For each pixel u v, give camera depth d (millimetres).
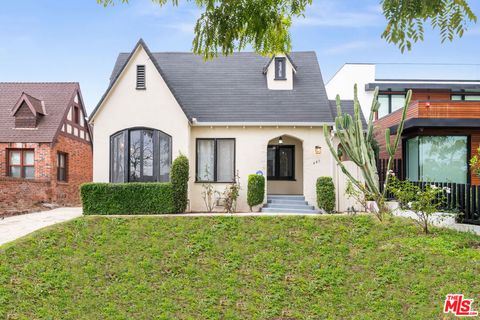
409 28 3922
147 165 15398
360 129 11492
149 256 8719
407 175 16812
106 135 15477
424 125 14609
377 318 6520
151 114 15453
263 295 7348
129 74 15586
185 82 17734
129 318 6637
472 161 10516
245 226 10344
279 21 5281
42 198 18812
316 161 16031
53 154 19562
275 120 15922
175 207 13969
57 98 21781
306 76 18188
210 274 8047
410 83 27609
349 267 8188
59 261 8281
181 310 6906
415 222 10320
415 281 7367
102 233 9859
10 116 20344
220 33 4590
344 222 10477
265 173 15945
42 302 6875
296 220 10680
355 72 29797
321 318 6648
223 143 16203
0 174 19344
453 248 8422
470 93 27531
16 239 9133
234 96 17062
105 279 7758
